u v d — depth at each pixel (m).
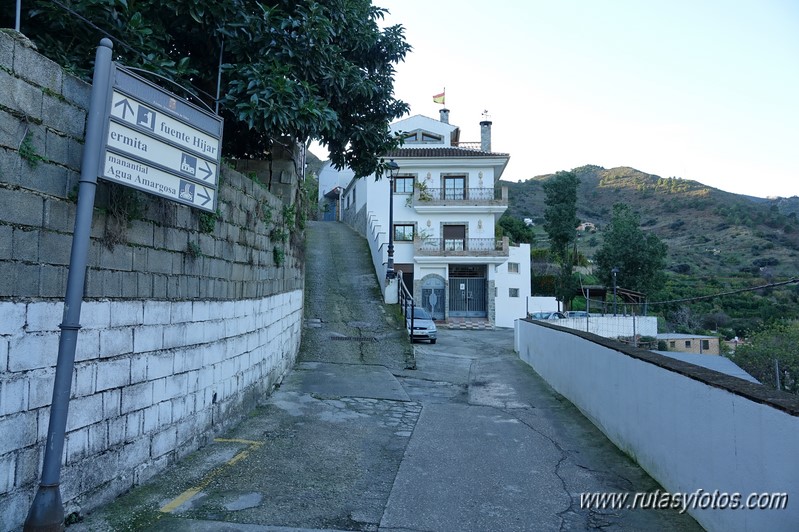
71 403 4.23
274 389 9.76
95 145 3.95
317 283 22.39
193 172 5.42
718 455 4.32
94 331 4.49
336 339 14.98
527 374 13.48
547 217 44.94
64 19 6.41
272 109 7.58
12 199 3.69
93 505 4.51
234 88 8.00
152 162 4.79
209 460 6.07
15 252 3.71
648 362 6.00
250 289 8.19
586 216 104.81
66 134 4.22
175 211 5.74
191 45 8.99
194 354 6.24
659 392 5.66
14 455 3.70
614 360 7.30
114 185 4.65
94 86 4.04
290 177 10.87
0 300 3.58
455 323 32.12
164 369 5.59
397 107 11.42
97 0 6.25
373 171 12.48
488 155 34.31
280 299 10.28
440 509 5.08
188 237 6.04
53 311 4.06
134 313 5.05
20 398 3.75
